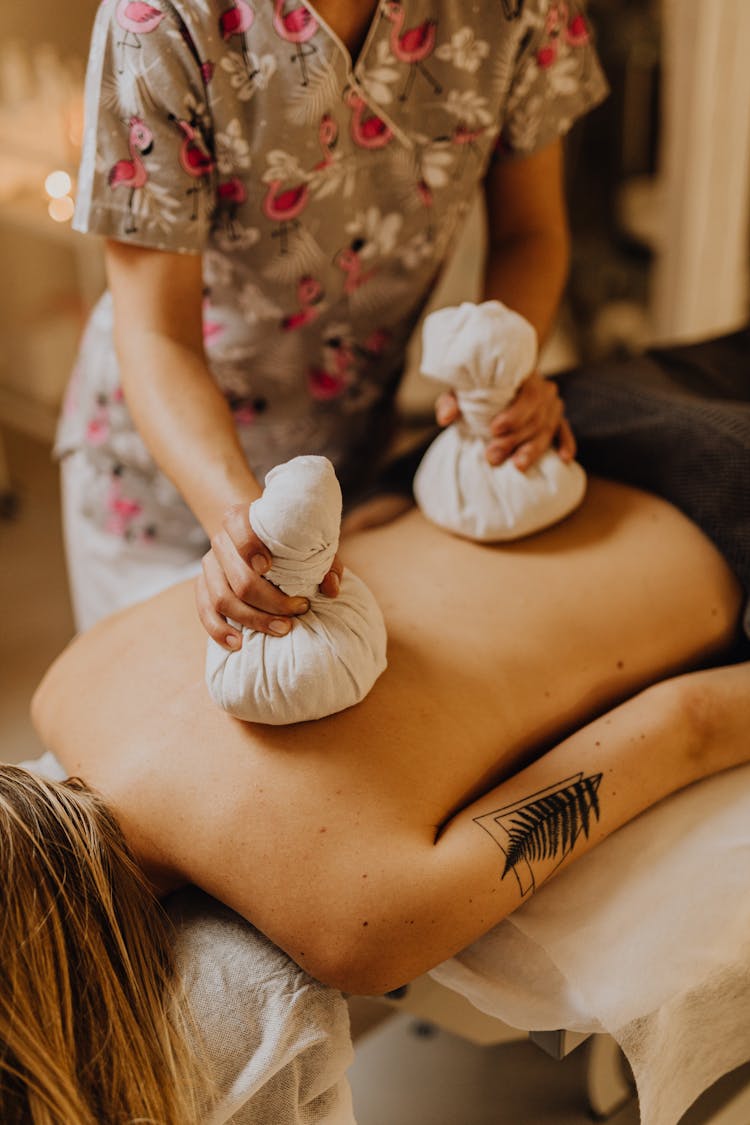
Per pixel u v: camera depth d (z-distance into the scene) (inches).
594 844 35.5
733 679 39.3
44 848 31.8
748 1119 43.8
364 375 51.6
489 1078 51.1
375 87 40.6
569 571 41.8
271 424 51.6
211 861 33.7
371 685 35.4
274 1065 32.4
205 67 38.0
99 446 53.1
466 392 42.3
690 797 38.4
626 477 46.4
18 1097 28.6
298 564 32.7
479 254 108.7
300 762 34.1
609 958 34.1
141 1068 30.5
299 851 32.7
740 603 43.2
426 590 40.8
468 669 37.8
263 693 33.8
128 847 34.6
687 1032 35.5
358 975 31.6
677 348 56.7
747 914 35.8
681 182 102.1
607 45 106.4
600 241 114.7
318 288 46.1
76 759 37.6
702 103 97.4
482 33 41.4
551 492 42.7
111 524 54.9
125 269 41.3
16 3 107.3
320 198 42.7
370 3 38.9
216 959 34.1
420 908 31.7
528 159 48.3
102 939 31.8
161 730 36.3
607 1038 44.8
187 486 38.6
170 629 40.3
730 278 105.7
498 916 33.1
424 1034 54.0
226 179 41.4
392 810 33.6
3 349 113.0
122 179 39.4
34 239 117.6
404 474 49.2
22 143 101.5
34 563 99.2
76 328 108.9
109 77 38.2
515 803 34.6
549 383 44.1
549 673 38.9
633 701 38.4
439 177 44.6
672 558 42.9
